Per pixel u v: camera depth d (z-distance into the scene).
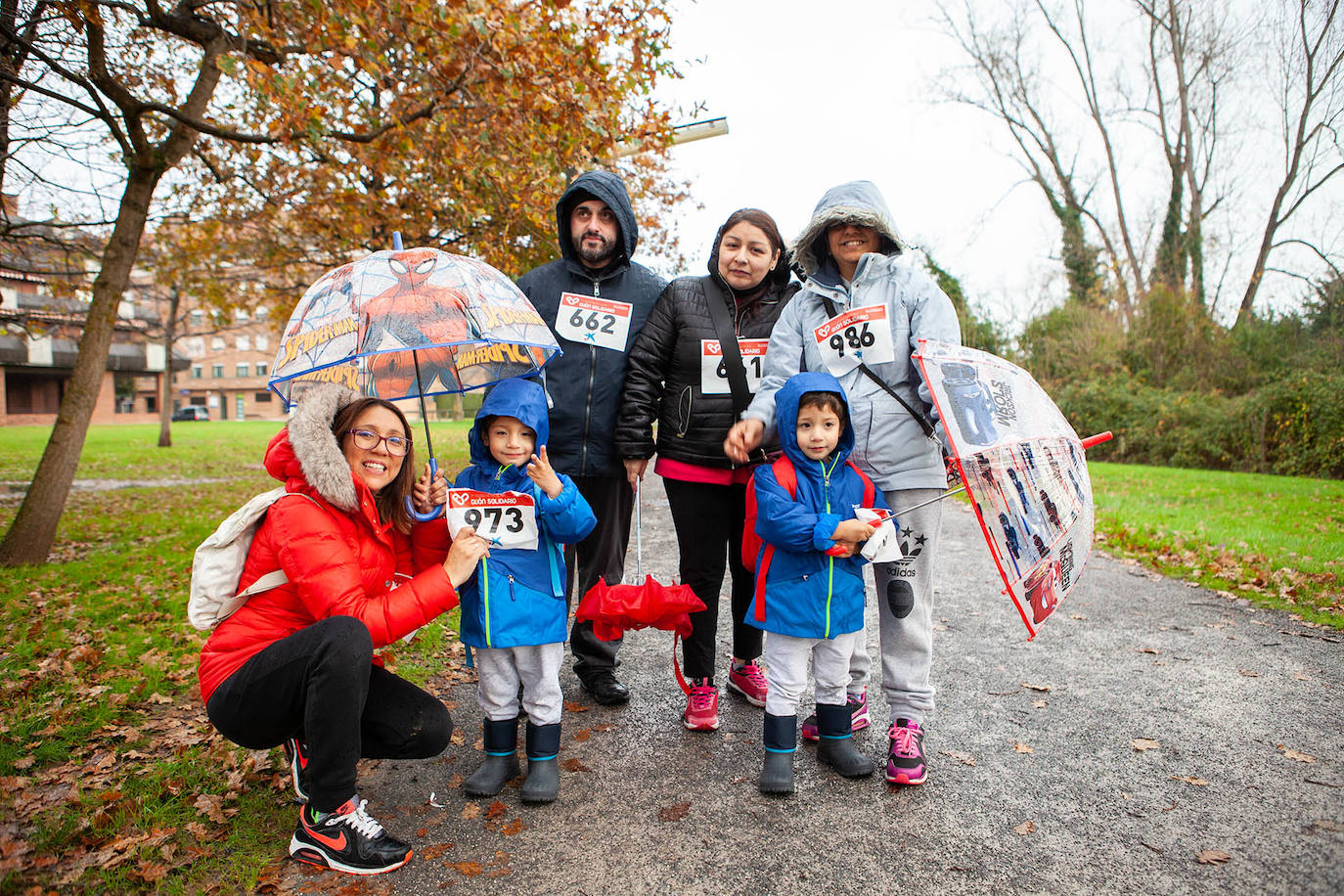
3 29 5.34
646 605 2.74
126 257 6.69
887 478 2.71
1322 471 13.80
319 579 2.18
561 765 2.84
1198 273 21.91
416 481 2.66
